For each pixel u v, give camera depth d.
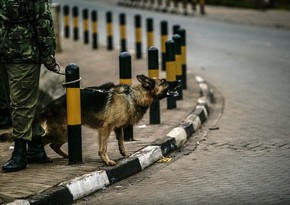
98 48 23.59
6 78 8.60
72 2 44.84
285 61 19.75
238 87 15.94
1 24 8.32
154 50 11.55
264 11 37.56
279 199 7.47
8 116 10.90
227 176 8.52
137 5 40.12
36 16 8.34
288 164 9.06
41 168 8.52
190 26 29.69
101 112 8.66
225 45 23.58
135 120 8.90
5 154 9.41
